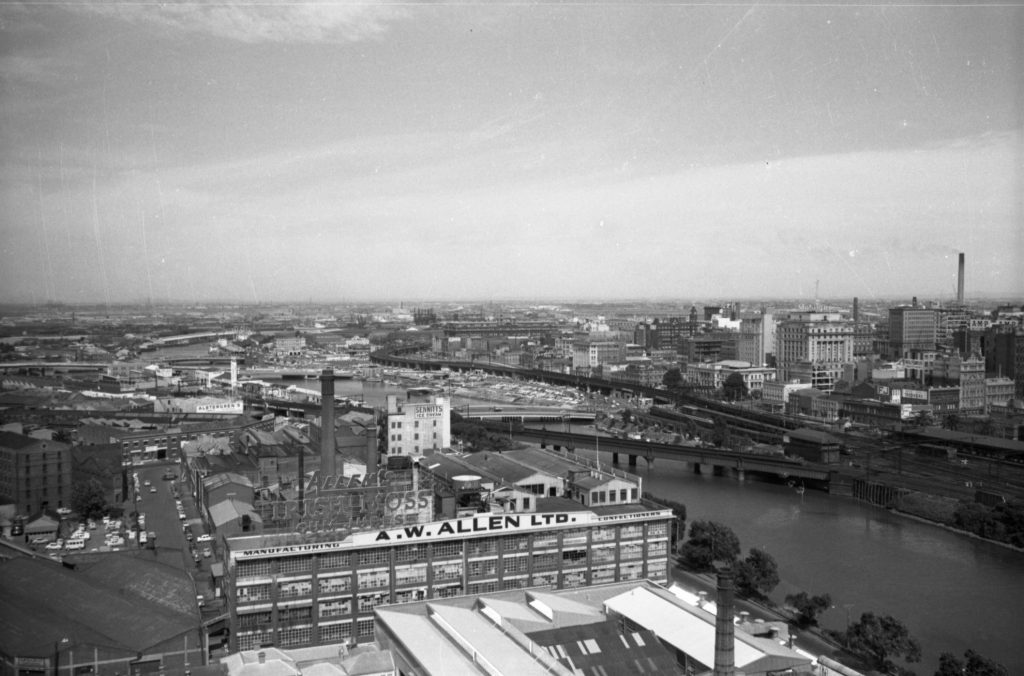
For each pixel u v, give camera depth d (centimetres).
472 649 16338
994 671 18450
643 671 16125
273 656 16412
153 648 17975
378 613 19012
